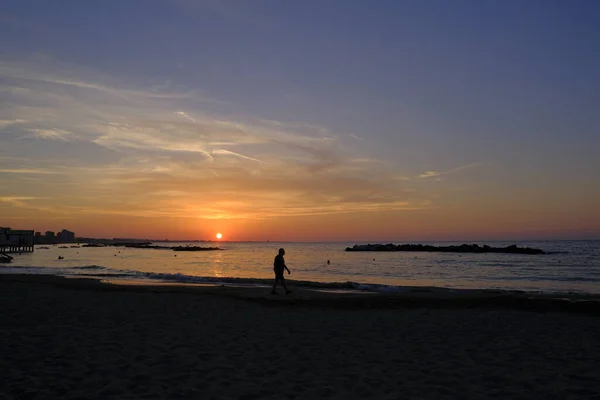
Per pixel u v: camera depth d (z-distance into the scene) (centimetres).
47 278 2422
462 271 4044
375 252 9738
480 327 1016
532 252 8212
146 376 603
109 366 647
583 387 580
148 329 935
